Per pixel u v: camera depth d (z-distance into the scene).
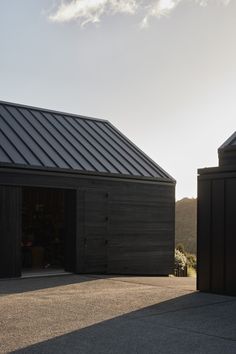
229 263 10.45
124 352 6.32
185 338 7.03
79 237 14.90
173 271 17.78
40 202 18.36
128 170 16.75
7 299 9.91
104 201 15.66
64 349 6.40
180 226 43.44
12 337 6.95
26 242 17.28
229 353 6.34
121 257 16.08
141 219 16.78
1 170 13.18
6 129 15.45
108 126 20.17
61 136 16.94
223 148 11.30
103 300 9.84
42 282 12.69
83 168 15.21
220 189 10.70
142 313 8.62
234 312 8.77
